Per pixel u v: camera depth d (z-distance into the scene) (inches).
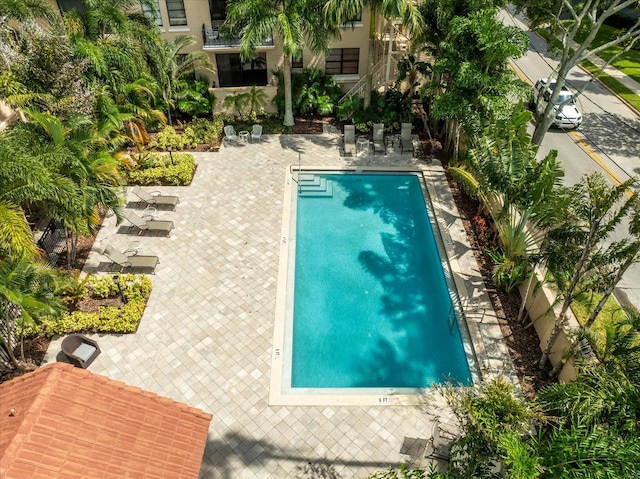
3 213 475.5
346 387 545.6
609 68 1296.8
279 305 623.5
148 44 862.5
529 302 603.2
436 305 651.5
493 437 318.0
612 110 1109.7
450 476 339.0
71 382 362.3
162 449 364.5
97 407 359.6
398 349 591.5
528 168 549.3
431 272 703.1
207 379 533.0
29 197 507.8
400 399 517.7
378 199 847.7
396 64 1088.2
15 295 427.5
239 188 838.5
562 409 356.5
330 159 928.3
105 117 747.4
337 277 689.0
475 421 334.0
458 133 852.0
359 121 1005.8
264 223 760.3
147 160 857.5
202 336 580.7
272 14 860.0
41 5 783.7
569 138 999.6
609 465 295.1
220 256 696.4
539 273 631.8
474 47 743.7
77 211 559.8
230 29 917.8
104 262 681.6
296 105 1050.7
